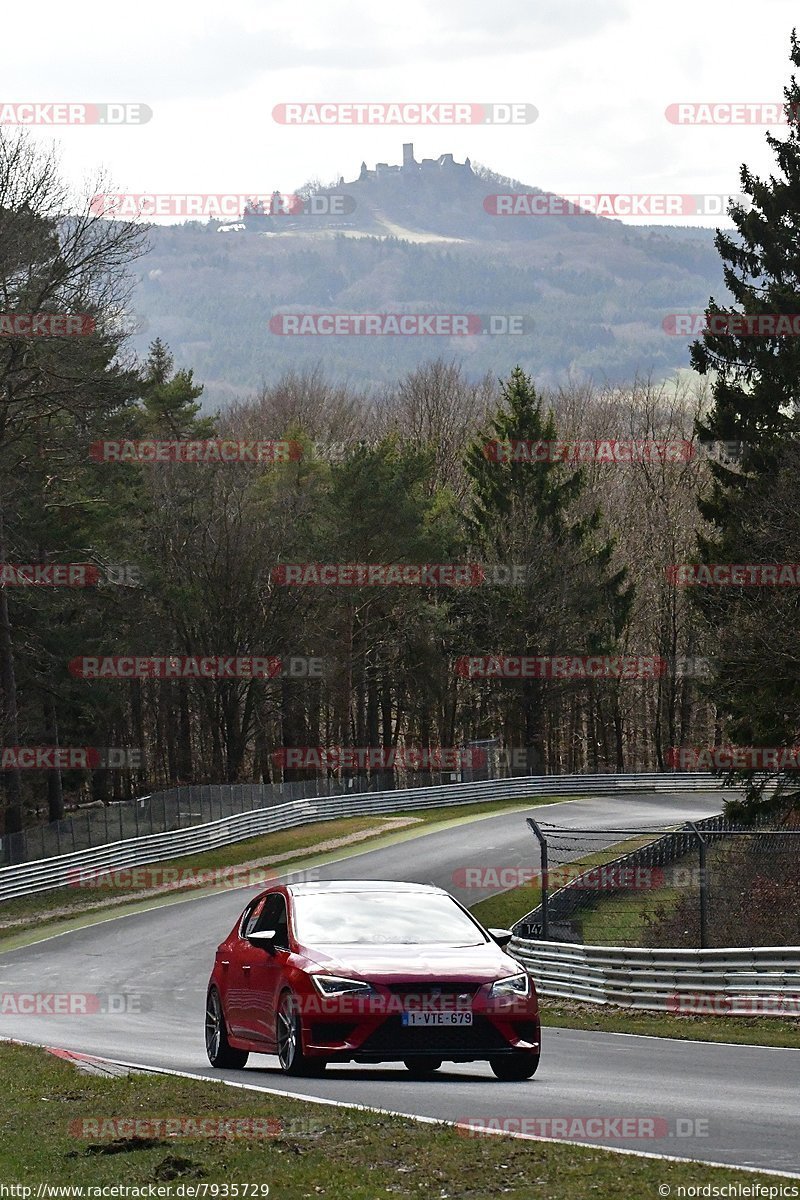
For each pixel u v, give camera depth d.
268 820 78.00
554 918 42.78
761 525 49.88
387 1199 10.56
